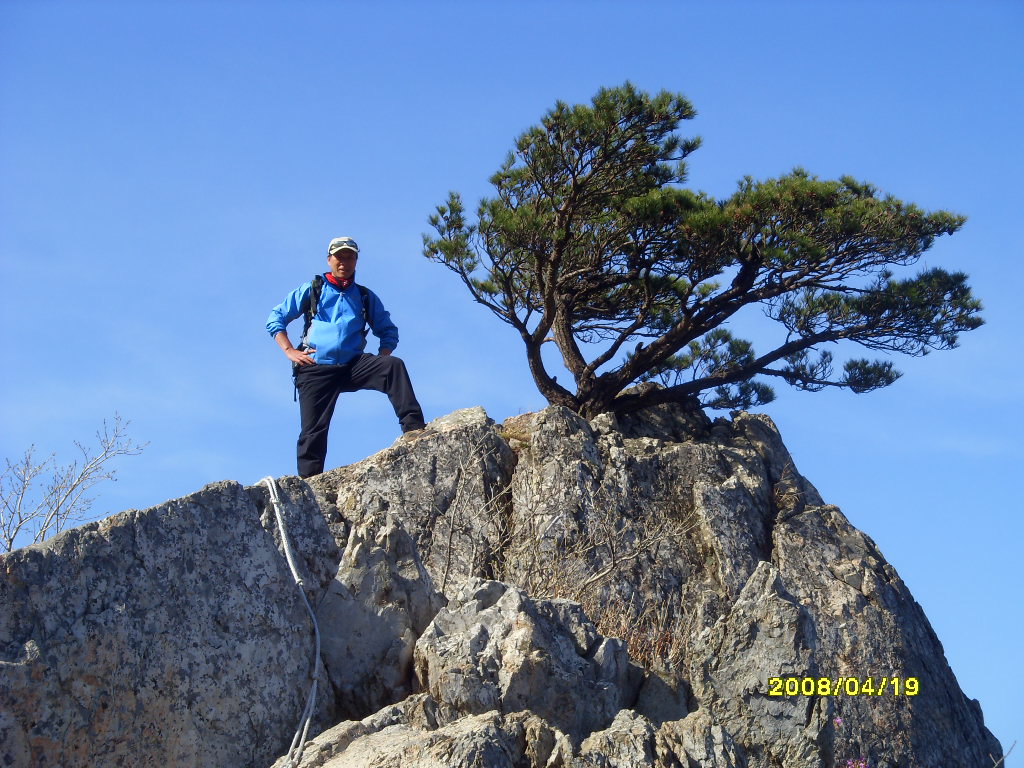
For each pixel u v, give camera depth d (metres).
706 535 11.75
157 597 4.63
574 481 11.60
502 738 4.28
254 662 4.83
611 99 14.27
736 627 5.89
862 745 10.09
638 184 15.17
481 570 10.05
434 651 5.06
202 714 4.57
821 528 12.27
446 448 11.38
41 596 4.35
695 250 14.52
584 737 5.00
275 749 4.74
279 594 5.06
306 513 5.57
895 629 11.24
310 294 10.34
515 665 5.01
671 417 14.63
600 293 16.77
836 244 14.71
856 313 15.19
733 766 4.57
